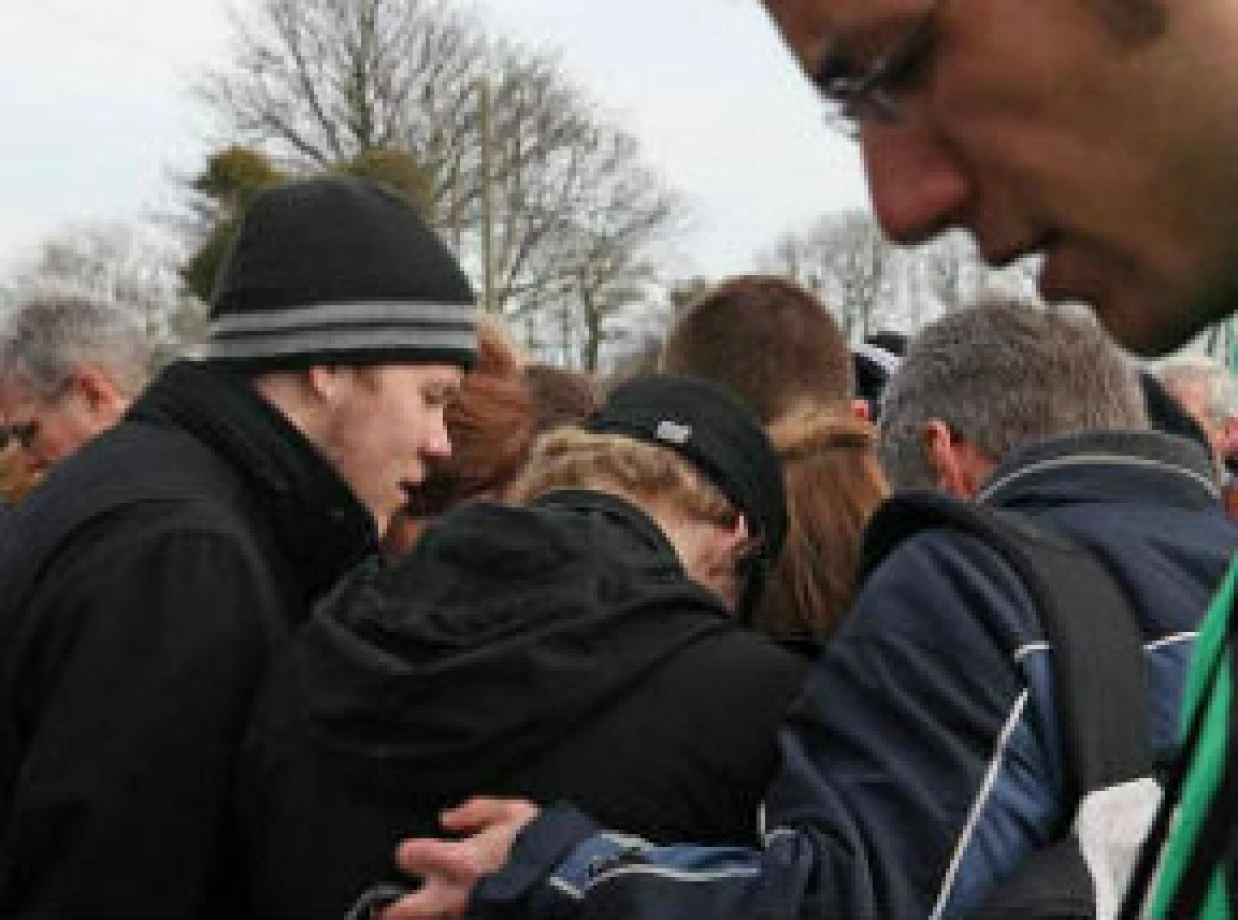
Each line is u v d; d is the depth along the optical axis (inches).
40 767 70.1
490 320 103.3
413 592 68.5
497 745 63.6
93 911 68.7
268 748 68.4
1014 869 57.0
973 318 82.6
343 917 64.4
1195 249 29.2
